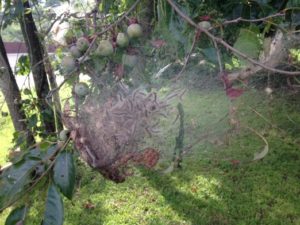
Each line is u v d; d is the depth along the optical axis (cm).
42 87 181
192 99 90
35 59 176
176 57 69
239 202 183
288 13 71
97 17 73
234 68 62
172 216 177
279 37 70
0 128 271
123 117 58
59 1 151
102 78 63
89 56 62
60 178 48
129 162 60
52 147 51
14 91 181
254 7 76
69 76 63
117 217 179
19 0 139
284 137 224
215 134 83
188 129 87
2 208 47
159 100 61
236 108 78
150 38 70
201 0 73
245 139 219
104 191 199
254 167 207
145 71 69
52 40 81
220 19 72
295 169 203
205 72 77
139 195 194
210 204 183
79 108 61
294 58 77
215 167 208
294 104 243
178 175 205
